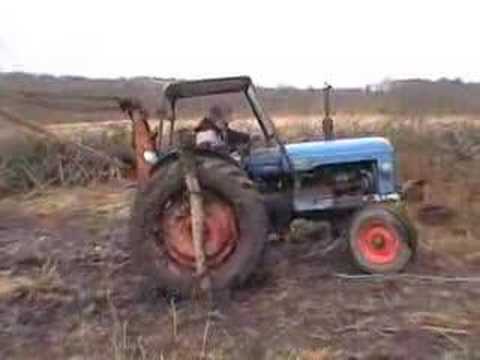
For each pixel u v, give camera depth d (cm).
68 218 908
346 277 612
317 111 1561
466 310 539
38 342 516
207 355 477
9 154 1129
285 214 655
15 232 844
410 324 514
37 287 616
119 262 698
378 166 657
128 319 548
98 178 1122
